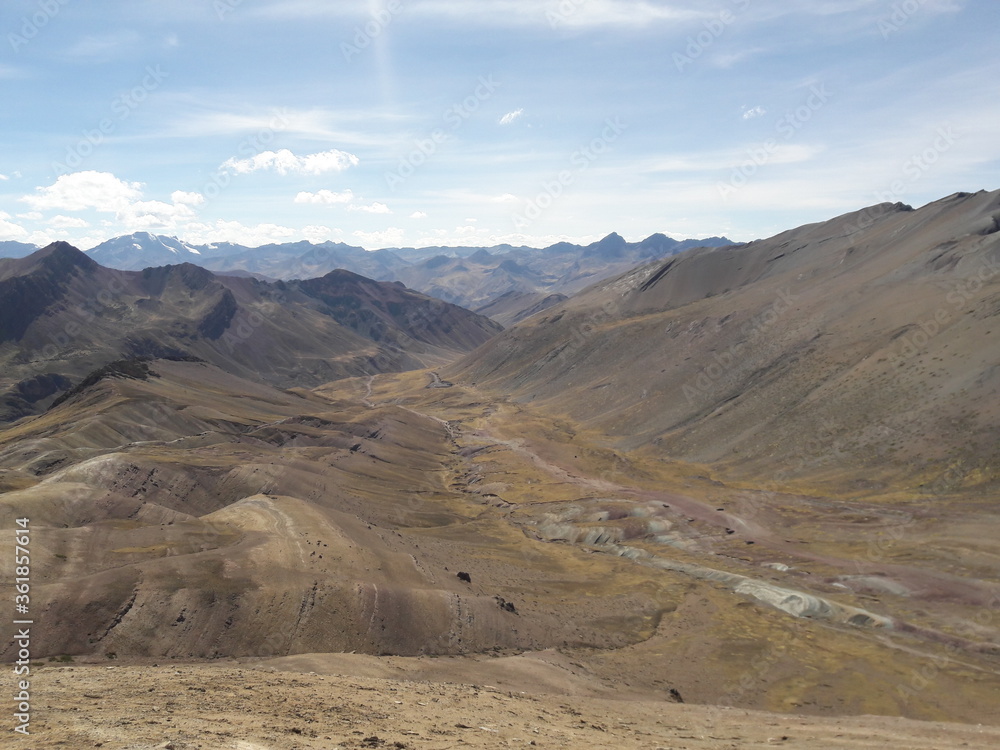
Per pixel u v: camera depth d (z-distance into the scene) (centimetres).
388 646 4634
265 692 2619
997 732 3225
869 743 2792
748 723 3350
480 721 2530
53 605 4138
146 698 2361
